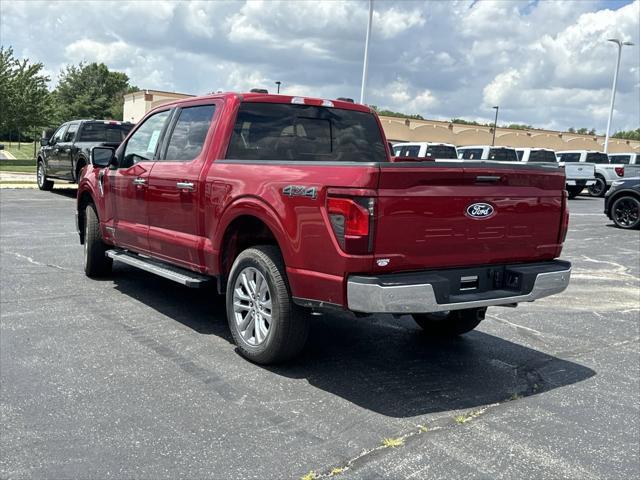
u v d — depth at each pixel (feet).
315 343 17.34
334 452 10.95
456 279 13.64
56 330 17.34
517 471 10.54
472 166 13.37
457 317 17.71
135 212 20.13
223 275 16.58
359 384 14.28
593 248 37.35
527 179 14.42
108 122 54.19
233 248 16.28
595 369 16.03
